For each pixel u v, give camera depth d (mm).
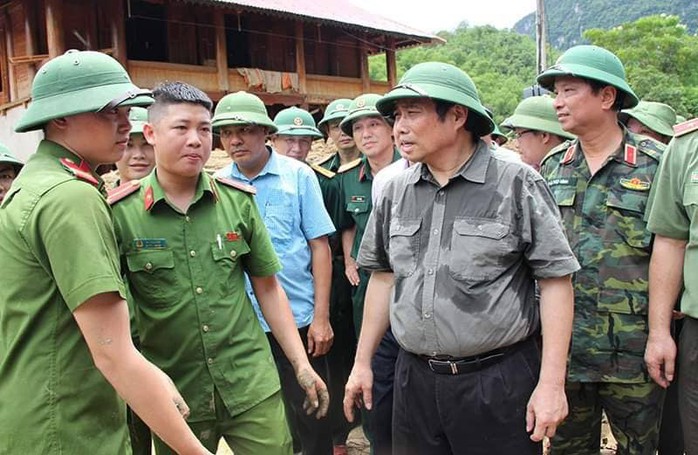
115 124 2029
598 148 3049
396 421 2609
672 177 2754
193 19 18328
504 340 2312
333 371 4359
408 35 20609
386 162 4043
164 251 2549
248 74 18016
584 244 3027
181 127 2486
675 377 3293
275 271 2836
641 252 2947
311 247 3719
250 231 2766
